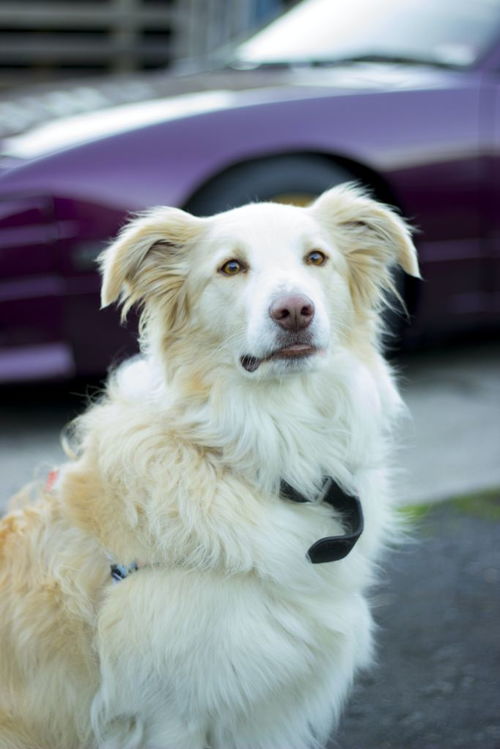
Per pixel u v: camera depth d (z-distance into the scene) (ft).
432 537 12.27
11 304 14.10
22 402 16.67
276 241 8.36
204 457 8.21
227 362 8.32
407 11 18.57
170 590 7.72
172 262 8.89
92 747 8.35
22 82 32.91
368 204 9.33
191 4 31.68
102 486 8.14
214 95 15.97
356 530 8.30
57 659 8.10
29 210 14.01
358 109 15.58
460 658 10.07
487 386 16.99
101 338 14.55
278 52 18.99
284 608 8.00
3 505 12.87
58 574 8.10
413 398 16.51
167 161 14.56
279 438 8.32
